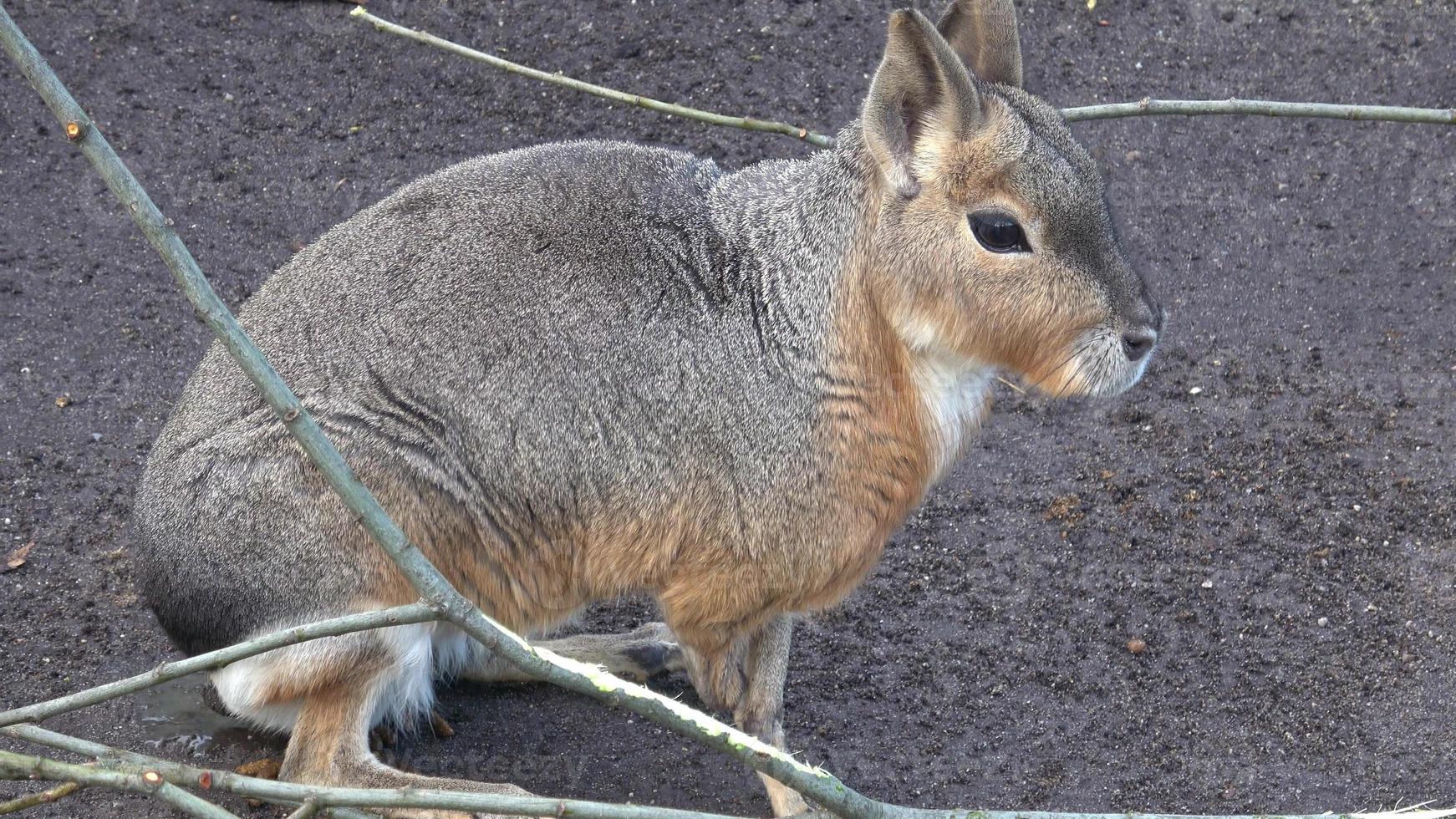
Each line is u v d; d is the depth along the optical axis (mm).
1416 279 11016
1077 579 8984
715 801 7461
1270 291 10977
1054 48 12586
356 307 6715
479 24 12797
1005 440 9953
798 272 6770
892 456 6875
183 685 7922
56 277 10562
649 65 12531
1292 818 5750
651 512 6781
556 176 6895
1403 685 8273
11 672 7895
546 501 6738
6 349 10008
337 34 12664
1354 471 9672
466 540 6695
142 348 10164
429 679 7273
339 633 5266
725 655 7250
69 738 5508
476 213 6816
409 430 6523
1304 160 11914
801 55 12633
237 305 10438
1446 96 12281
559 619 7242
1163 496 9539
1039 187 6348
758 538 6789
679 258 6770
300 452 6477
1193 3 13031
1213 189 11703
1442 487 9516
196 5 12781
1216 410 10156
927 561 9094
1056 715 8133
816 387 6727
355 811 5832
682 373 6680
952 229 6465
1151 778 7754
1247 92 12320
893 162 6398
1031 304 6492
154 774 5168
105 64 12180
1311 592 8867
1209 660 8453
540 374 6617
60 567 8617
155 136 11688
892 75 6242
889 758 7844
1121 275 6570
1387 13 12898
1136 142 12023
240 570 6586
